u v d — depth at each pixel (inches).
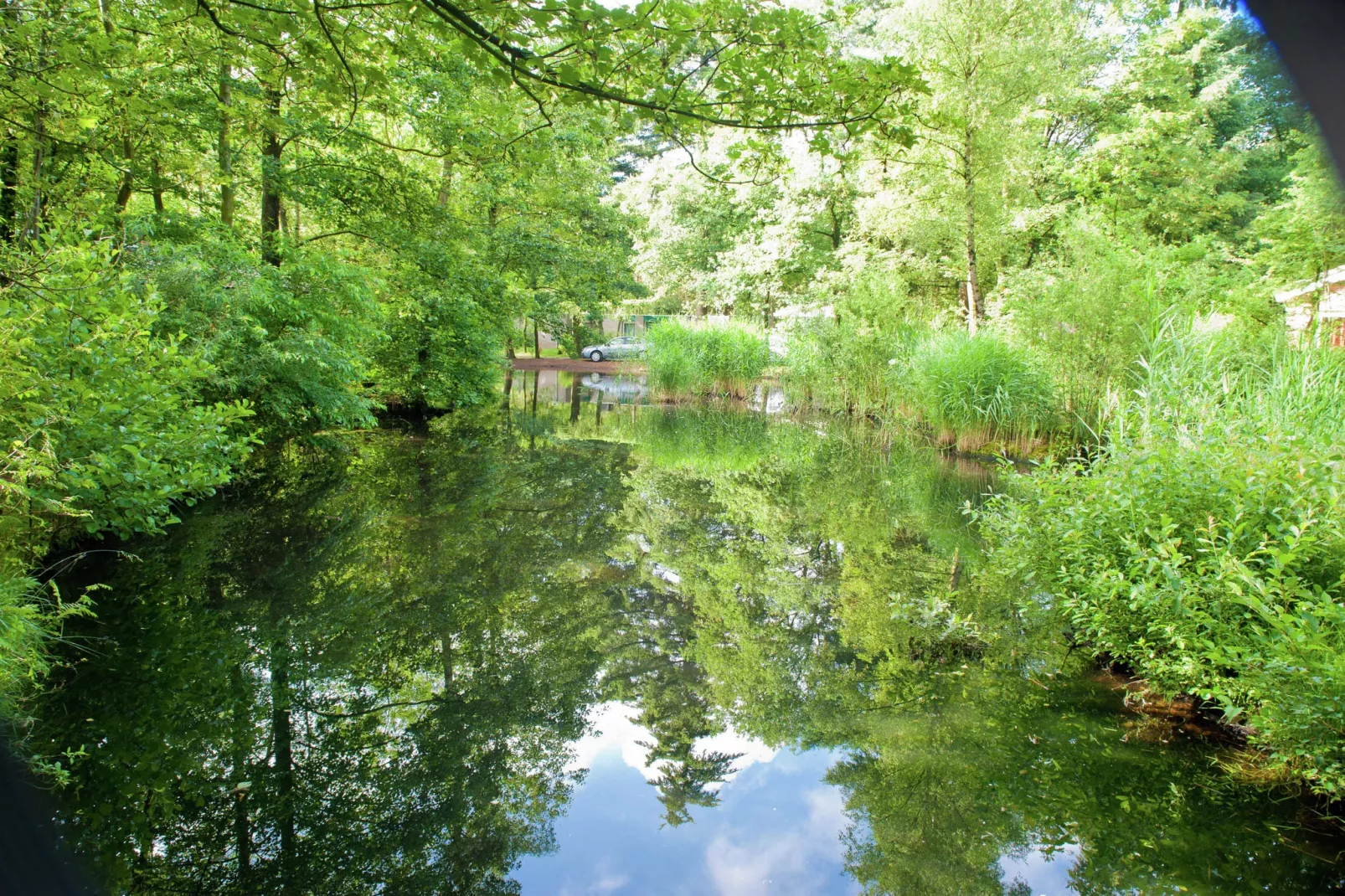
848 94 111.9
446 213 432.5
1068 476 151.5
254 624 160.2
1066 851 92.1
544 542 227.9
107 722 119.7
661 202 1087.6
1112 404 309.0
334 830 97.2
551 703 132.6
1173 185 701.3
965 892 85.0
